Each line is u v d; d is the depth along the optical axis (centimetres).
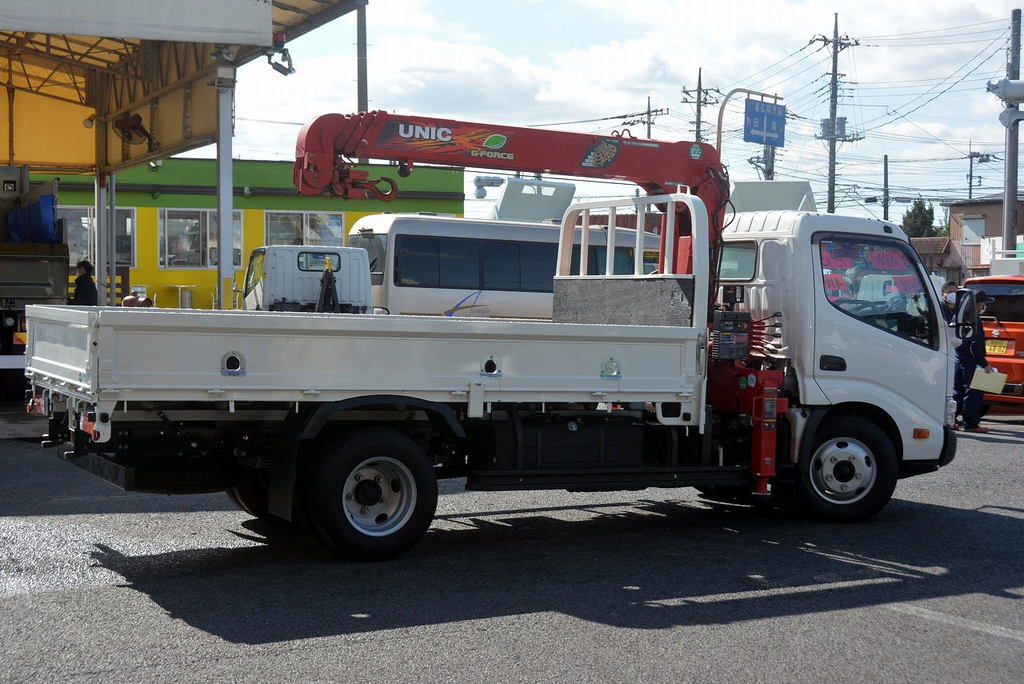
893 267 930
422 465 734
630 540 827
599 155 936
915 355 932
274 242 3070
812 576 717
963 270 7212
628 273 1108
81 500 941
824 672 521
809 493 896
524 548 789
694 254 834
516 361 748
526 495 1022
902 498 1038
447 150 891
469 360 732
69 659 518
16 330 1647
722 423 890
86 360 649
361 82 3016
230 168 1609
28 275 1694
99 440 634
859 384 907
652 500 1012
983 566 755
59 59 2038
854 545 820
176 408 687
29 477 1050
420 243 1939
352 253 1883
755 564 750
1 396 1648
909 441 932
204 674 498
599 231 1088
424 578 689
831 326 892
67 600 625
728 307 909
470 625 586
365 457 716
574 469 797
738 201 1925
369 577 688
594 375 775
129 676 495
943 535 862
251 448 741
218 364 661
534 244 2020
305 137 851
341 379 694
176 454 723
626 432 812
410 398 717
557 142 926
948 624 609
